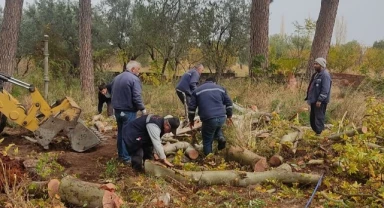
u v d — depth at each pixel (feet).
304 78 52.75
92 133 26.58
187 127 28.22
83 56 51.75
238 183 20.21
